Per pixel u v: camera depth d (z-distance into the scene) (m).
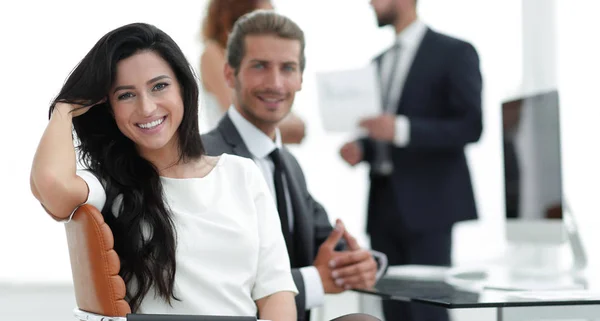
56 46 6.24
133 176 2.21
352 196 6.30
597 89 5.84
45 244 6.29
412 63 4.68
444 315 3.80
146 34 2.18
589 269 3.37
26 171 6.25
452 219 4.59
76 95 2.13
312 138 6.26
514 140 3.45
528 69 6.01
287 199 2.91
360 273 2.82
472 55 4.62
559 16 5.92
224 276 2.22
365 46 6.20
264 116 2.87
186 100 2.28
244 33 2.89
